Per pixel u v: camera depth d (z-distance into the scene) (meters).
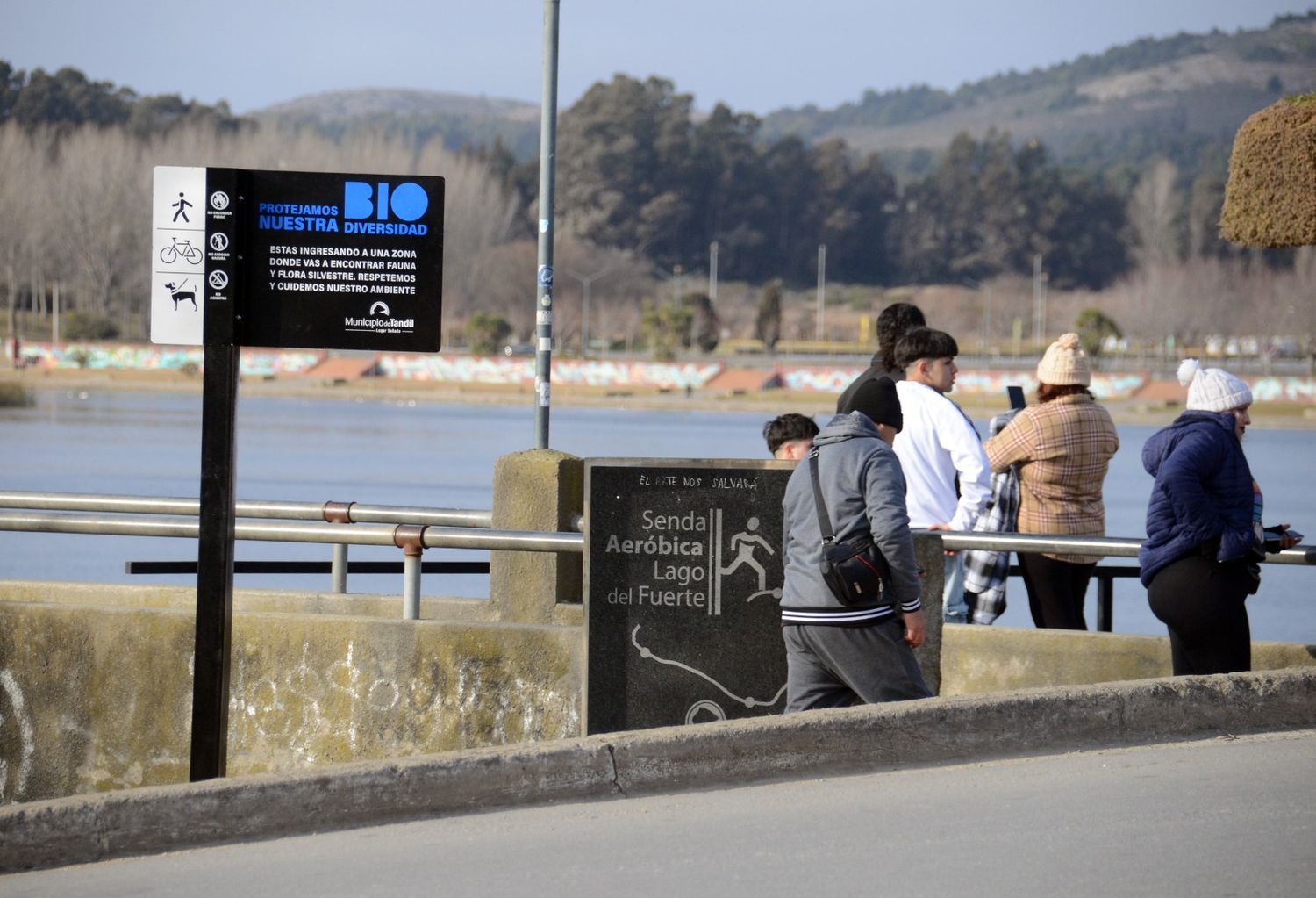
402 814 12.41
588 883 10.70
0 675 17.30
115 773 17.03
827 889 10.41
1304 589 40.69
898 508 13.06
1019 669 16.55
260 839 12.10
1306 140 17.58
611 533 14.98
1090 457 17.72
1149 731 13.98
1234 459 14.66
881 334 18.17
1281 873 10.54
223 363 13.81
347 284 13.88
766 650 14.76
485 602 17.98
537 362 22.39
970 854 11.06
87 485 65.38
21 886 11.27
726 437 115.06
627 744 12.86
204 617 13.84
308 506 17.69
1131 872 10.61
